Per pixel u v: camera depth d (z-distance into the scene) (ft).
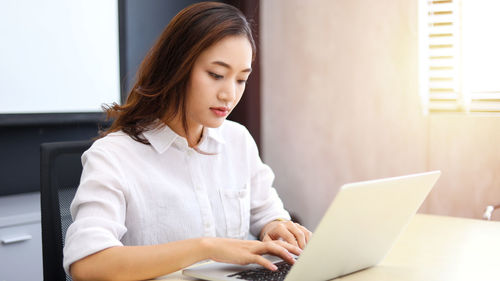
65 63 8.04
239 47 3.92
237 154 4.94
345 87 9.59
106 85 8.57
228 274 3.33
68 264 3.40
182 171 4.40
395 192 3.33
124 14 8.75
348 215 3.02
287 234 4.09
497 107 8.09
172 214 4.24
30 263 6.88
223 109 4.00
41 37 7.76
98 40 8.45
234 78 3.98
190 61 3.94
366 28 9.30
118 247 3.40
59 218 4.31
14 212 6.90
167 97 4.21
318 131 9.94
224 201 4.62
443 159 8.63
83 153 4.17
